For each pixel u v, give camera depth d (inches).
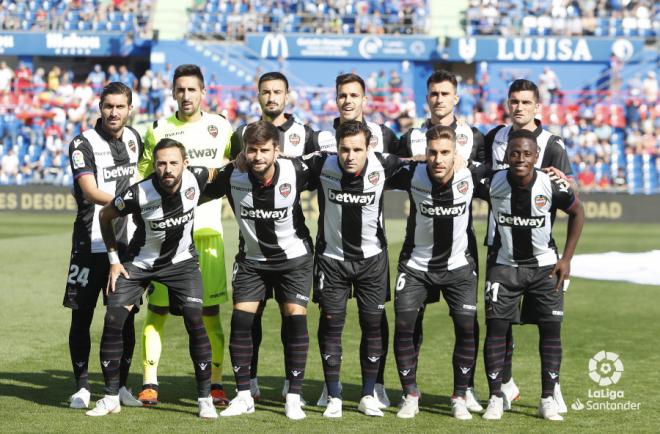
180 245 299.3
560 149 323.3
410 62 1430.9
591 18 1434.5
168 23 1475.1
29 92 1389.0
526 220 294.8
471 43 1417.3
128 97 317.7
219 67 1422.2
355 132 287.7
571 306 526.3
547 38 1417.3
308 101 1346.0
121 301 296.4
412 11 1459.2
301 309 300.8
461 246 300.7
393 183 305.1
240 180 295.3
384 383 346.9
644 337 433.7
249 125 290.0
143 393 310.3
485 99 1369.3
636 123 1333.7
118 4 1478.8
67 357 380.5
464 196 296.4
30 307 497.4
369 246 302.4
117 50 1446.9
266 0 1469.0
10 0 1476.4
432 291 311.7
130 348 314.2
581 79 1423.5
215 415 289.9
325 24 1439.5
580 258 754.8
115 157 319.9
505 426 282.4
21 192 1192.8
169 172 285.4
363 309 304.3
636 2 1450.5
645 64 1412.4
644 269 690.8
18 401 308.7
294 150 336.8
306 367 372.5
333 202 299.6
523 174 289.3
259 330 319.9
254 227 298.2
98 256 313.1
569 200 294.2
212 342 326.3
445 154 287.0
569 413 299.9
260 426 279.3
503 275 298.8
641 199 1144.2
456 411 293.9
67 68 1535.4
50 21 1470.2
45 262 684.7
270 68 1427.2
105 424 279.3
